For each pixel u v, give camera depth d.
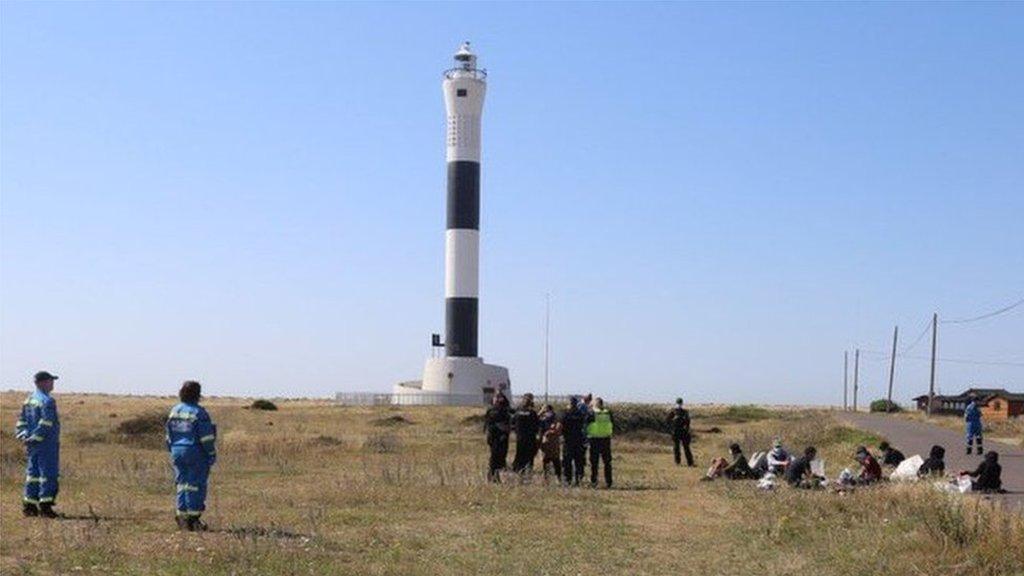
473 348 90.50
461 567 14.11
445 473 25.72
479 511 19.42
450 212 89.88
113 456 34.66
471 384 89.88
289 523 17.41
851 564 13.80
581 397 27.16
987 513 14.15
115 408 79.62
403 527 17.33
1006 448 39.41
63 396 124.62
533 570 14.03
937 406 92.56
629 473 29.44
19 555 13.68
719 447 42.56
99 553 13.72
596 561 14.77
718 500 21.80
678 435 33.25
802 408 120.69
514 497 21.11
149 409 72.38
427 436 48.94
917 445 40.81
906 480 22.22
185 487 16.33
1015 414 84.88
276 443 38.16
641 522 18.56
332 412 76.69
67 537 14.70
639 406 57.72
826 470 29.66
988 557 12.84
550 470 27.66
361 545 15.39
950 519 14.02
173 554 13.80
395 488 22.25
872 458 24.08
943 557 13.16
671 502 21.52
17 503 19.77
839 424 55.59
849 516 18.00
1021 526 13.46
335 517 18.23
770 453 27.36
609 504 21.08
